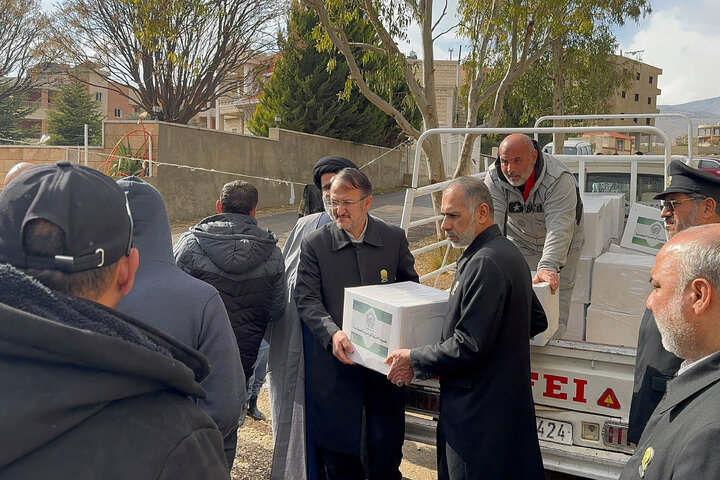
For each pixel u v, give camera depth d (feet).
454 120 84.74
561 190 11.85
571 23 33.86
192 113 63.41
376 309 9.21
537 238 13.01
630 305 11.99
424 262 31.71
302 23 60.23
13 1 70.79
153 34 41.27
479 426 8.36
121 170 43.96
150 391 3.33
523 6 31.45
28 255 3.34
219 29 58.29
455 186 8.82
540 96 54.65
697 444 4.08
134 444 3.07
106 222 3.52
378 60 38.27
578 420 9.79
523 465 8.46
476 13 32.50
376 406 10.50
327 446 10.19
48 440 2.82
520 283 8.46
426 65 32.35
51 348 2.87
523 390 8.54
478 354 8.15
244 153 53.11
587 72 50.83
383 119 66.85
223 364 7.36
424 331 9.15
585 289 12.55
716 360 4.51
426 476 12.55
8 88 84.23
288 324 11.39
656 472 4.51
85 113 108.27
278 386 11.39
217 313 7.40
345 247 10.69
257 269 10.07
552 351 10.08
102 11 56.80
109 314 3.35
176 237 39.91
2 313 2.77
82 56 61.46
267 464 12.78
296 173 59.21
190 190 47.96
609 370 9.70
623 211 17.15
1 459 2.68
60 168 3.61
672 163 9.66
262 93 73.00
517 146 11.62
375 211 49.88
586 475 9.60
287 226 43.96
